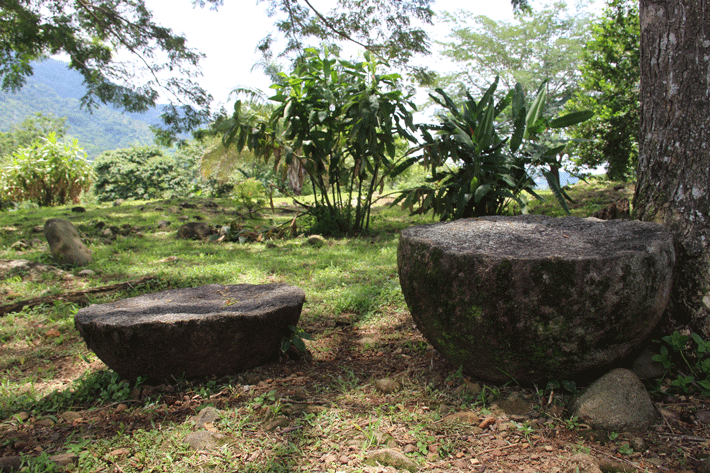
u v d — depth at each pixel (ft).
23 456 6.52
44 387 9.16
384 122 23.31
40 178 48.73
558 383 7.73
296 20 37.60
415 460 6.23
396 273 17.12
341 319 12.71
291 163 25.36
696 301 8.34
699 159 8.45
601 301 6.99
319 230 26.78
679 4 8.54
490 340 7.50
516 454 6.31
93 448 6.72
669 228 8.75
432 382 8.64
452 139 21.88
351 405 7.93
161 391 8.61
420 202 24.66
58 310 13.64
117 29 35.55
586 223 9.05
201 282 16.24
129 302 9.79
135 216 34.73
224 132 26.30
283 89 24.45
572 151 44.27
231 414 7.57
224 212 38.14
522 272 7.04
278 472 6.05
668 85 8.75
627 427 6.75
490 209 22.45
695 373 7.88
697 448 6.28
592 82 42.63
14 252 20.81
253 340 8.95
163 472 6.19
